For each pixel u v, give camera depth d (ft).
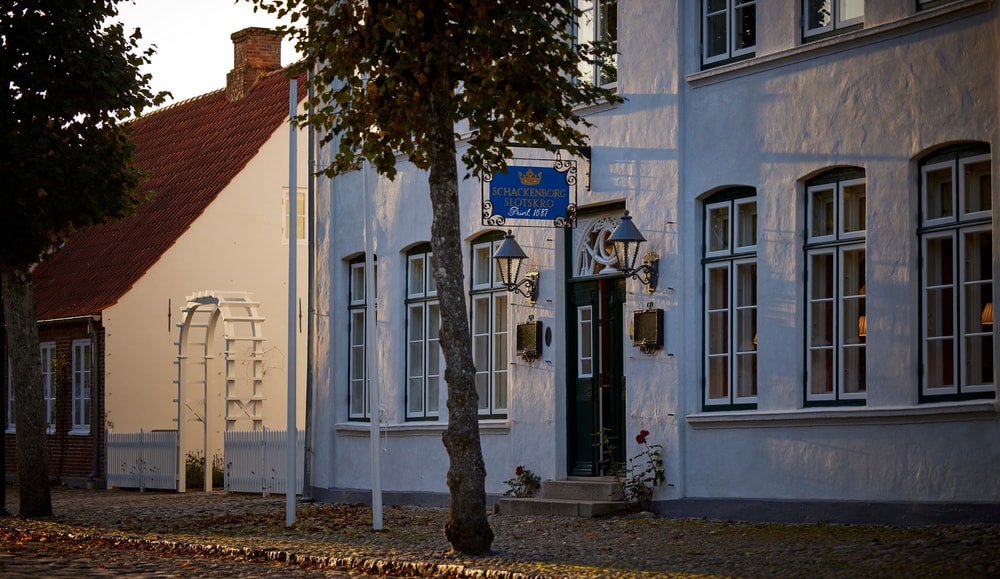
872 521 46.85
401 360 71.15
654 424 55.62
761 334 51.78
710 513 52.90
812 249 50.37
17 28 64.08
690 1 55.36
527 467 62.08
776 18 51.67
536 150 61.05
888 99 47.57
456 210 44.21
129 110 67.21
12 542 56.13
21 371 67.46
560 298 61.00
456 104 44.65
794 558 39.37
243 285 104.83
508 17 43.78
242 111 114.83
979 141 44.70
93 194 67.00
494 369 65.31
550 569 39.45
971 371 44.86
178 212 106.42
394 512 63.57
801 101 50.65
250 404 95.35
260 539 52.03
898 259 47.03
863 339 48.67
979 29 44.68
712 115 54.13
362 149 47.52
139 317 100.83
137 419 100.22
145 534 55.77
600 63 48.67
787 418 50.21
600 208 59.36
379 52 44.68
